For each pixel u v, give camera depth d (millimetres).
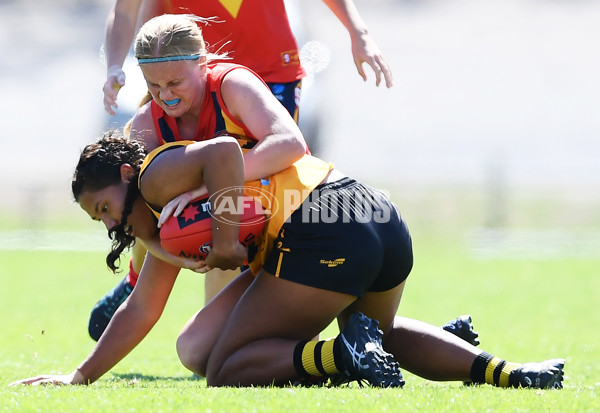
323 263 17188
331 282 17234
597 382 20188
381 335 16953
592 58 131375
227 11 21500
